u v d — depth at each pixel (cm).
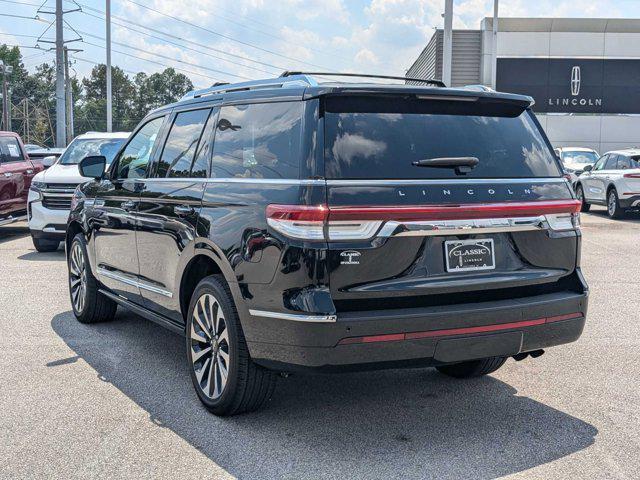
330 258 367
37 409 457
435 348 384
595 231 1500
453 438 413
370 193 375
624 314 736
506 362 570
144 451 394
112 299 627
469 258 398
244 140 441
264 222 391
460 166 404
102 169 627
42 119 13475
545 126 3178
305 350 371
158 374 531
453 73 3133
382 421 440
